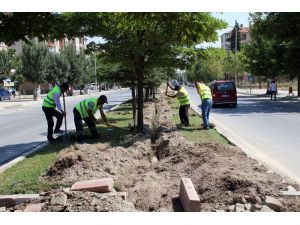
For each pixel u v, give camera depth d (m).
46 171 7.76
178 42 12.16
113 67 17.70
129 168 8.04
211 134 12.43
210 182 6.24
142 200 5.72
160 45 12.84
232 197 5.70
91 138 12.16
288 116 20.08
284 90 59.41
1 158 10.88
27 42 7.74
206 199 5.82
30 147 12.59
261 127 15.71
